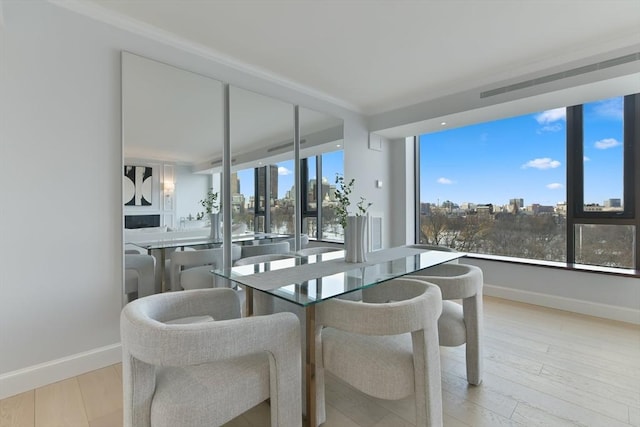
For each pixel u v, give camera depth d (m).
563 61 2.92
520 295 3.66
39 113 2.00
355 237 2.31
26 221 1.96
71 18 2.11
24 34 1.94
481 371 1.98
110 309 2.30
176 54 2.65
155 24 2.42
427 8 2.23
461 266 2.27
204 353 1.11
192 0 2.13
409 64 3.13
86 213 2.19
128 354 1.14
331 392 1.92
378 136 4.80
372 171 4.71
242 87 3.14
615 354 2.34
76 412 1.73
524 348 2.45
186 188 2.76
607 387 1.92
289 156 3.61
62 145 2.09
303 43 2.72
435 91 3.82
